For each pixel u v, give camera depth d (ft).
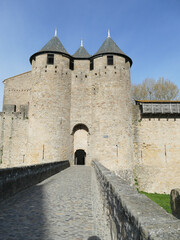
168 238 4.30
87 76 74.38
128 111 69.77
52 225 12.85
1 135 73.20
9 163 71.51
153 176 67.77
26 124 73.56
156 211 6.35
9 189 20.08
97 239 10.94
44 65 68.90
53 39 73.97
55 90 67.67
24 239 10.69
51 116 65.82
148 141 69.87
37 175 30.09
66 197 20.81
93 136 67.77
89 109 71.87
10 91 82.79
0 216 14.25
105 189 15.33
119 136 65.41
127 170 64.59
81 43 81.76
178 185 66.80
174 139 69.51
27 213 15.11
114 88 68.23
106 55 71.00
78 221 13.75
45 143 64.18
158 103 70.08
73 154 71.05
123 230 7.66
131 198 8.15
